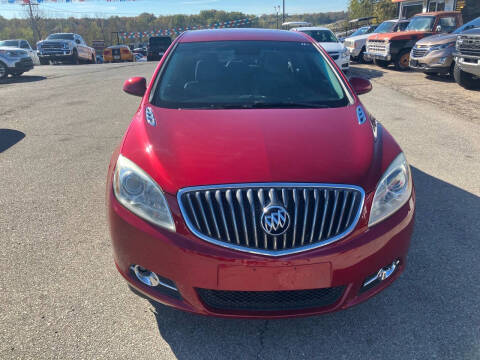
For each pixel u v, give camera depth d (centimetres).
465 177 470
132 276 237
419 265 308
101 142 608
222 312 223
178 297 228
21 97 1016
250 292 220
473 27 1077
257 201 215
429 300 272
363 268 221
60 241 340
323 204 218
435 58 1130
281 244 212
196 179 220
